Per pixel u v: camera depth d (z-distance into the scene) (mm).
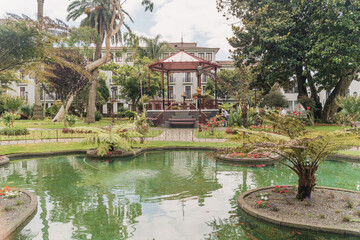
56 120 25188
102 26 28516
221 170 7207
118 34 30984
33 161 8555
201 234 3504
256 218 3941
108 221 3914
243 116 9273
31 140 12938
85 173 6930
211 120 14836
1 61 7852
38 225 3781
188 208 4430
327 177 6430
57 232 3566
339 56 16172
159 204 4629
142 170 7242
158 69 24062
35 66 8984
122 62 43781
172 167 7625
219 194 5164
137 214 4180
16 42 7289
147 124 12961
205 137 13305
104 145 9008
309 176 4441
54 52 8883
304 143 4277
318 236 3430
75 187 5668
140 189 5504
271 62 19719
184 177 6480
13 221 3701
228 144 11070
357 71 20344
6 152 9297
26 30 7195
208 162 8305
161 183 5945
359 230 3299
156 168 7492
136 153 9586
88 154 9219
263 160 8039
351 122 13523
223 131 16156
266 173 6848
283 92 40031
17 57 7793
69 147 10570
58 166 7793
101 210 4355
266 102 30781
